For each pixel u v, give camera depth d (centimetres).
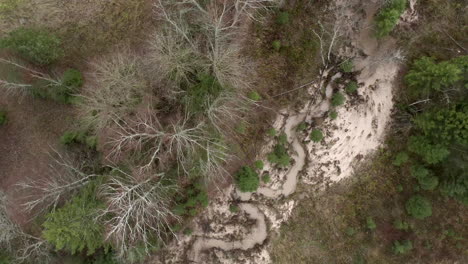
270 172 2473
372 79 2459
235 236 2481
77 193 2155
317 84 2428
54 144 2403
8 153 2411
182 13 2053
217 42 2008
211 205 2444
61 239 1891
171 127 2136
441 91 2239
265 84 2391
